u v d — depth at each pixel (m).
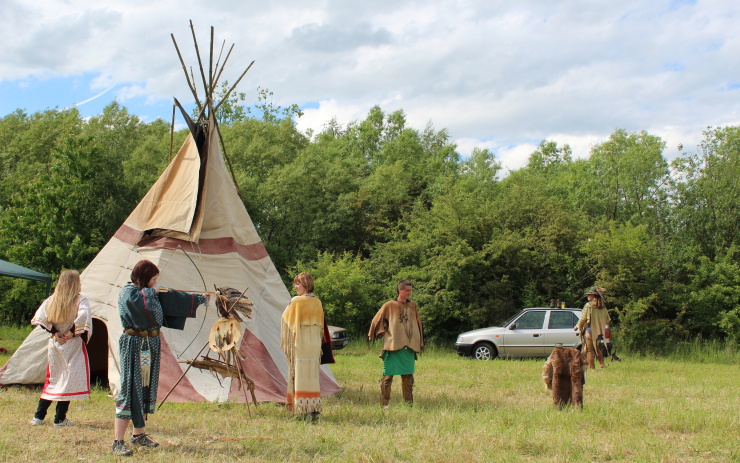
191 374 8.10
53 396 6.09
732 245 20.30
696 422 6.70
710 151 22.22
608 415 6.98
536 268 21.17
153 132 33.31
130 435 5.89
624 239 19.84
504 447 5.65
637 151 26.16
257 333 8.66
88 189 21.78
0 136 29.05
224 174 9.57
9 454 5.06
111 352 8.28
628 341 18.78
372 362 14.77
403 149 38.00
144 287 5.44
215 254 8.95
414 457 5.24
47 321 6.07
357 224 26.77
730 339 18.89
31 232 21.36
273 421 6.80
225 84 34.41
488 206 22.42
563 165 39.09
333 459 5.18
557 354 7.70
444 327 21.05
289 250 25.53
